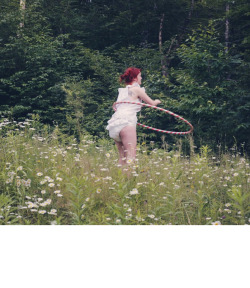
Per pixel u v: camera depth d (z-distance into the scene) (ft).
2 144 14.90
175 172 12.73
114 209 9.08
